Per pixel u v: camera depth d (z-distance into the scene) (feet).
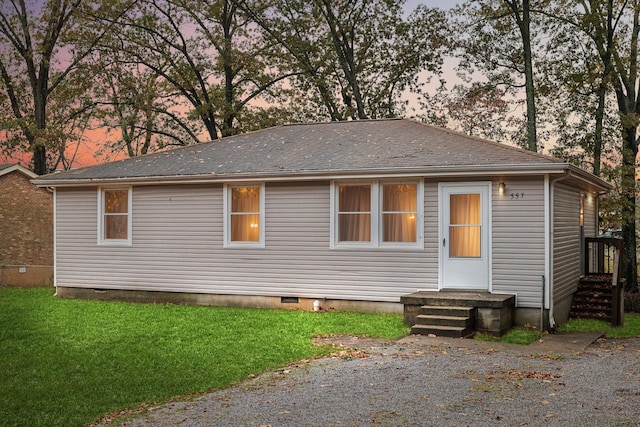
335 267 50.29
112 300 57.93
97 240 58.49
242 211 53.62
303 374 30.30
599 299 51.90
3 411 25.79
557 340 40.27
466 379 28.71
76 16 93.71
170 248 55.72
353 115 99.14
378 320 45.57
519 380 28.48
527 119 83.46
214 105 99.09
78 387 29.14
